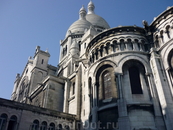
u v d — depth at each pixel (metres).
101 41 32.62
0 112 25.14
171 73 25.81
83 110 32.72
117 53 29.70
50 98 39.69
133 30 31.27
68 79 41.88
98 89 30.00
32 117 27.50
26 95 53.97
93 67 32.06
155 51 28.42
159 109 24.23
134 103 24.94
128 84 27.05
